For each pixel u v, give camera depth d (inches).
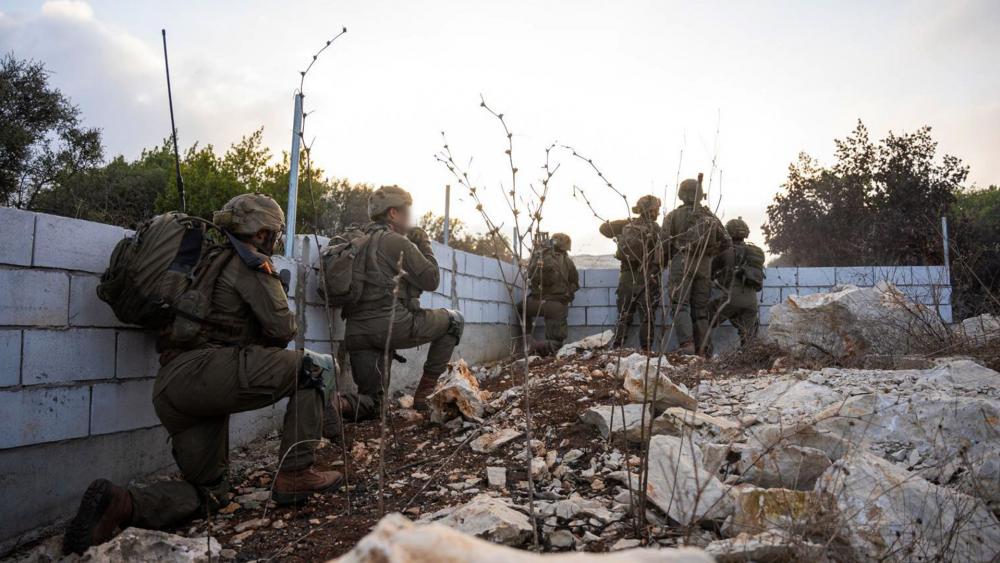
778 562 76.0
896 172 683.4
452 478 122.5
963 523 81.3
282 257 167.6
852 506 84.6
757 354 223.8
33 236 104.3
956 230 585.6
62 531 106.3
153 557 86.8
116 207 510.6
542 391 167.0
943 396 124.0
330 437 142.3
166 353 108.8
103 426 116.6
